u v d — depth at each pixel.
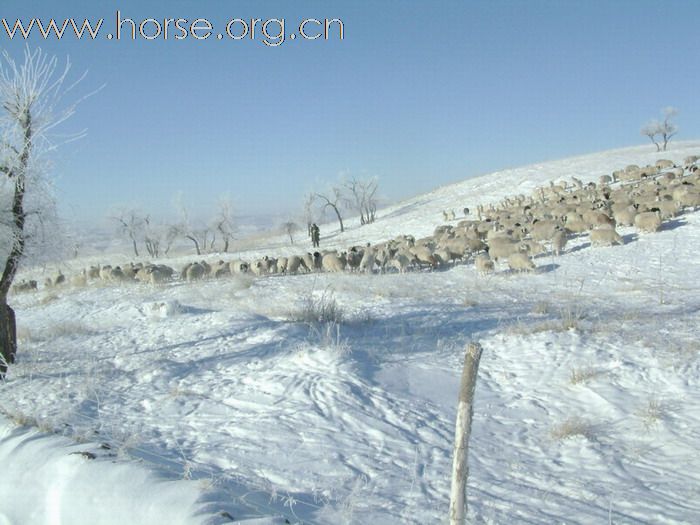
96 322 15.38
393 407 7.94
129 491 5.23
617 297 14.55
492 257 21.23
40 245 10.63
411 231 43.84
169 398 8.80
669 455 6.20
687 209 25.38
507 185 53.75
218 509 4.77
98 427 7.62
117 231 65.12
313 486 5.81
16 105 10.22
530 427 7.23
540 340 10.43
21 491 5.80
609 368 8.83
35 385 9.77
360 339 11.34
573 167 55.41
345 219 77.88
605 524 4.91
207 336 12.20
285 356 10.18
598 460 6.22
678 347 9.35
